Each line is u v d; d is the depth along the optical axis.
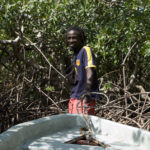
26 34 5.16
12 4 3.98
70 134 1.73
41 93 4.72
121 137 1.65
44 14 4.30
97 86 2.40
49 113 4.49
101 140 1.60
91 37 4.74
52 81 4.97
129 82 5.57
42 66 5.29
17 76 4.89
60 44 5.15
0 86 5.18
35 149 1.43
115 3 3.99
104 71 5.65
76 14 4.66
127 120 3.97
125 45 4.55
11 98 4.46
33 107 4.62
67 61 5.30
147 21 3.90
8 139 1.35
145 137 1.51
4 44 4.41
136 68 5.16
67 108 4.69
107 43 4.75
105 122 1.76
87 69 2.27
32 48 5.03
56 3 3.74
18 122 4.09
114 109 4.45
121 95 4.88
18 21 4.48
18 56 4.71
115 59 5.00
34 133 1.63
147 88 6.35
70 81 2.53
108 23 3.93
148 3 3.50
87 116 1.87
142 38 4.26
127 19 3.91
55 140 1.58
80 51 2.41
